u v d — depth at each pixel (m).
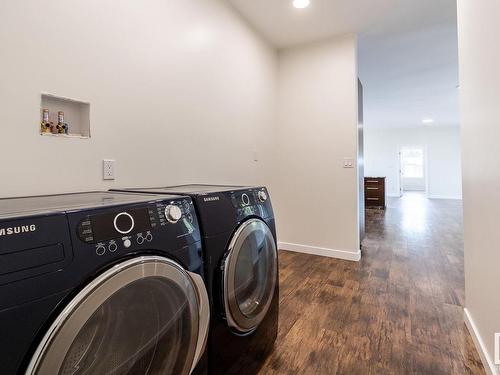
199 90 2.19
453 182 9.71
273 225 1.60
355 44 3.12
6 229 0.58
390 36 3.20
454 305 2.10
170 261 0.91
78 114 1.45
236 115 2.68
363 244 3.86
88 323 0.69
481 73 1.42
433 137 9.92
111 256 0.75
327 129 3.27
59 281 0.64
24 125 1.21
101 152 1.51
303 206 3.44
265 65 3.21
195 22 2.14
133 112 1.68
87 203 0.87
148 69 1.77
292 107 3.43
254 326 1.39
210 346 1.13
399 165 10.38
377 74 4.46
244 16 2.77
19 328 0.58
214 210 1.19
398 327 1.81
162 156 1.87
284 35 3.14
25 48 1.21
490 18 1.28
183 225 1.00
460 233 4.51
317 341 1.67
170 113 1.93
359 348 1.60
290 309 2.05
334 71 3.21
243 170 2.81
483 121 1.42
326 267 2.94
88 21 1.44
